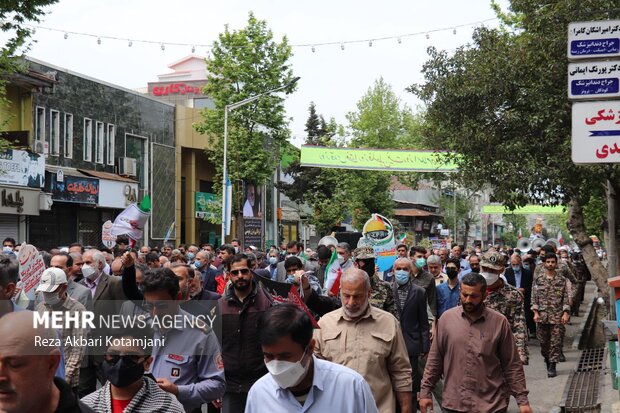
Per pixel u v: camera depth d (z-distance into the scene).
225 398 6.64
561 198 14.73
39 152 26.45
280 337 3.50
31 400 2.72
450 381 6.35
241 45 35.19
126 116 35.12
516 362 6.31
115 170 34.06
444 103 15.45
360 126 53.66
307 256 16.92
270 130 36.59
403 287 8.95
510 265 17.70
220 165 36.34
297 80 32.81
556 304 12.79
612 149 9.83
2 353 2.67
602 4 13.51
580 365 13.98
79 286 7.89
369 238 13.77
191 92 64.50
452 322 6.39
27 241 26.53
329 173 48.06
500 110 15.07
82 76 31.36
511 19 21.98
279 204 53.09
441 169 31.30
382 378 5.70
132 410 3.77
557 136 14.21
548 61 14.10
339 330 5.81
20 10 15.18
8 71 16.56
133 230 9.98
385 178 49.38
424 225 80.69
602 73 10.27
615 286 7.29
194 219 42.38
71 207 30.08
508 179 14.57
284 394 3.74
